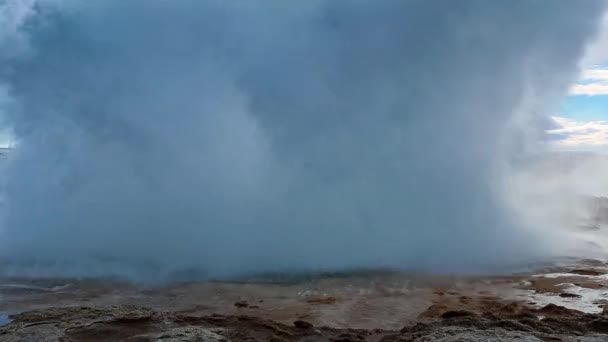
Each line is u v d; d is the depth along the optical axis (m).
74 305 10.61
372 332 9.30
